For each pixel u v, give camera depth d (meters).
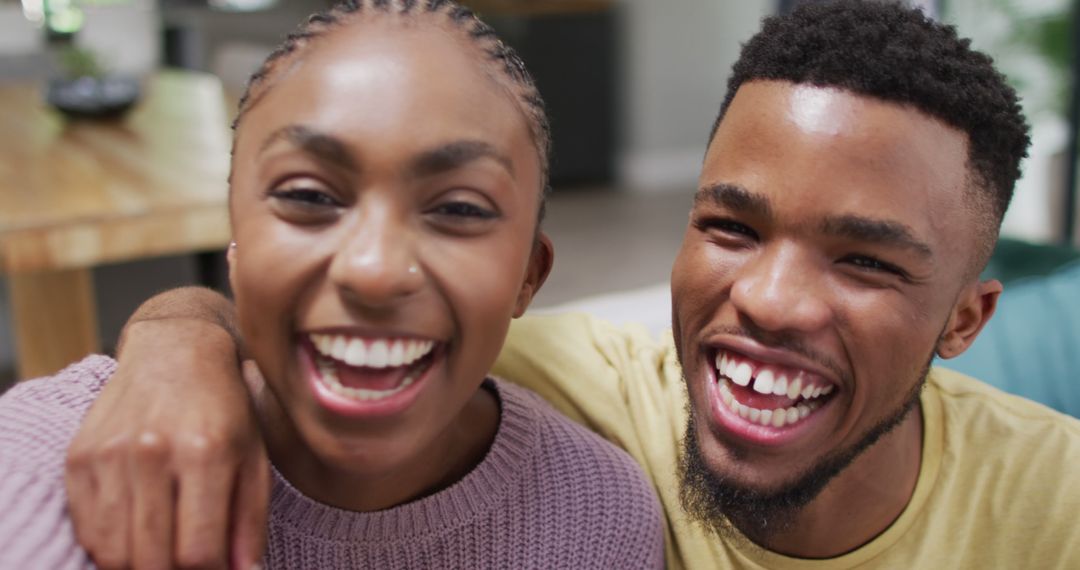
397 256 0.54
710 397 0.76
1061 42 3.16
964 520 0.83
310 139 0.54
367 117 0.54
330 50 0.57
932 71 0.68
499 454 0.72
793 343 0.69
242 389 0.59
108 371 0.68
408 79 0.56
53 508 0.53
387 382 0.58
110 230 1.60
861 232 0.66
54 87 2.50
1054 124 3.28
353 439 0.58
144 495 0.51
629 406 0.93
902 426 0.81
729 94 0.78
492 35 0.63
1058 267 1.57
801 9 0.74
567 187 5.02
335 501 0.67
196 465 0.52
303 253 0.55
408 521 0.68
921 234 0.67
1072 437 0.86
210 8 4.71
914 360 0.72
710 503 0.77
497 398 0.76
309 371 0.58
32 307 1.93
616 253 3.86
